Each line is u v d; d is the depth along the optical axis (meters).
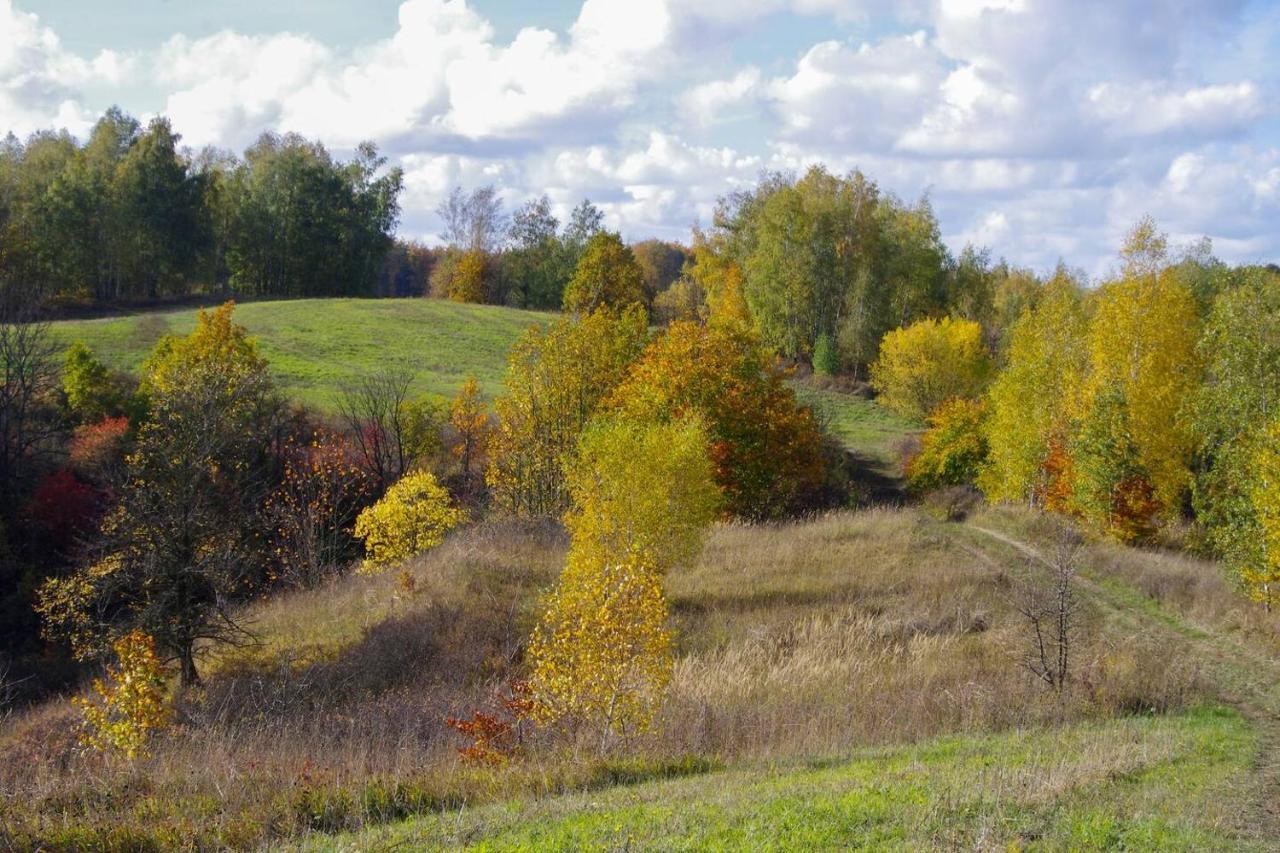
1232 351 27.98
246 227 94.06
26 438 43.53
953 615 22.44
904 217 78.00
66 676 28.92
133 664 16.77
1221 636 19.72
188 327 67.75
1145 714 14.55
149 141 83.88
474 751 12.03
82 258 78.94
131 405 43.97
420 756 12.72
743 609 23.45
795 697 15.82
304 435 45.47
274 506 34.44
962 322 65.75
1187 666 16.77
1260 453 23.00
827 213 71.94
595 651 13.05
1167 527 32.84
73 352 44.66
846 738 12.90
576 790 10.14
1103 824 7.81
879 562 27.95
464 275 103.62
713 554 28.70
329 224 97.44
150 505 23.78
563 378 38.44
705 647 20.81
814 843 7.43
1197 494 30.83
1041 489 39.31
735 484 37.81
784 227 72.38
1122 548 29.47
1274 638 18.61
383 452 46.88
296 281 98.25
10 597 34.03
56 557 35.91
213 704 19.00
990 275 85.31
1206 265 53.56
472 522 35.94
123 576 23.73
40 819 9.21
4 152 86.56
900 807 8.34
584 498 23.84
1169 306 33.31
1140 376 32.75
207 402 26.77
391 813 9.38
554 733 13.09
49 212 76.44
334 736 14.73
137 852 8.55
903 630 21.59
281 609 27.36
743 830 7.84
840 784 9.54
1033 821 7.91
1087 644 18.25
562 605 13.84
